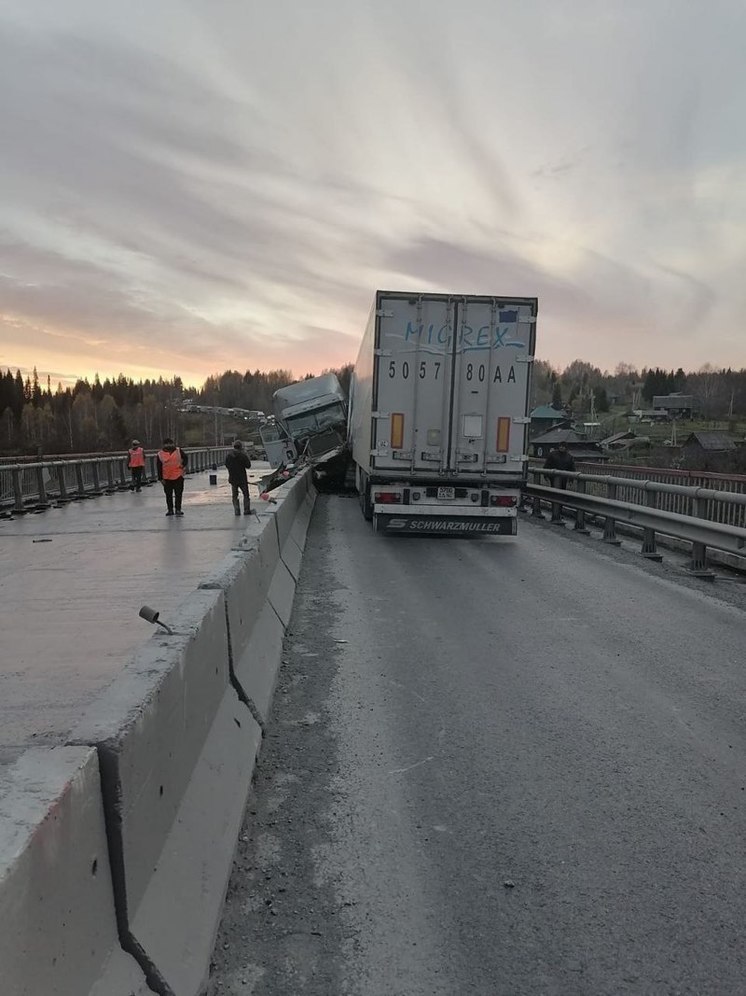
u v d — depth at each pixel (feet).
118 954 6.27
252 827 10.89
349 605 24.82
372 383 39.99
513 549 37.47
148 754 7.31
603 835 10.76
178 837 8.20
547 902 9.23
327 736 14.17
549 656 19.24
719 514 33.86
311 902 9.18
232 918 8.83
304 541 38.29
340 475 77.15
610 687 16.92
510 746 13.79
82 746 6.19
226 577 13.66
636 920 8.91
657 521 33.32
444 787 12.18
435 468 39.93
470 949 8.38
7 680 17.34
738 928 8.78
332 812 11.35
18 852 4.60
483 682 17.25
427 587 27.86
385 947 8.39
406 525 39.78
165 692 8.09
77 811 5.64
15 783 5.48
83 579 29.55
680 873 9.87
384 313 39.29
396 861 10.07
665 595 26.43
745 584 28.63
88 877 5.80
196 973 7.17
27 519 52.01
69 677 17.56
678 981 7.91
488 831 10.86
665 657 19.13
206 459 140.87
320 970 8.00
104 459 77.56
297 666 18.37
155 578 29.71
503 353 39.68
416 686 16.96
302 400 87.45
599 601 25.49
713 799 11.84
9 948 4.42
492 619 23.00
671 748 13.71
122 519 51.78
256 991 7.67
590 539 41.27
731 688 16.88
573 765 13.00
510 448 39.99
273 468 88.94
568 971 8.05
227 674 12.71
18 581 29.22
